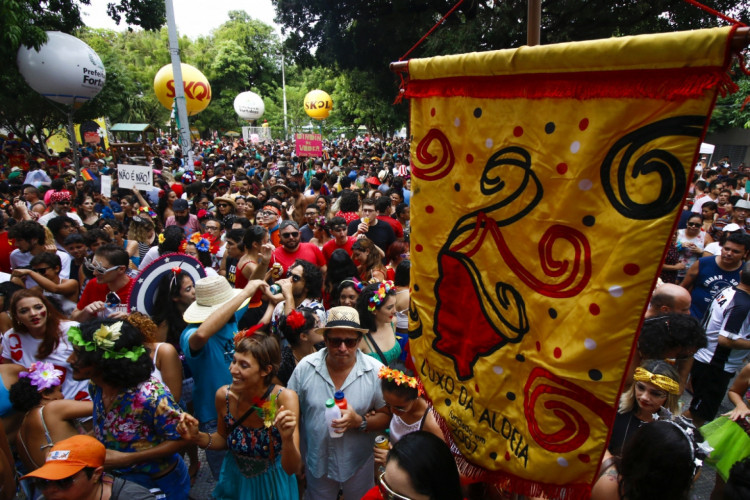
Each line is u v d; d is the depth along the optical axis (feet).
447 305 7.36
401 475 6.53
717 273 17.60
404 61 7.41
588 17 56.08
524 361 6.35
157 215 31.17
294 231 20.12
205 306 12.90
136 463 9.64
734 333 14.62
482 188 6.54
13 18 35.68
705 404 15.39
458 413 7.36
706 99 4.47
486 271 6.70
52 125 68.44
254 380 9.66
